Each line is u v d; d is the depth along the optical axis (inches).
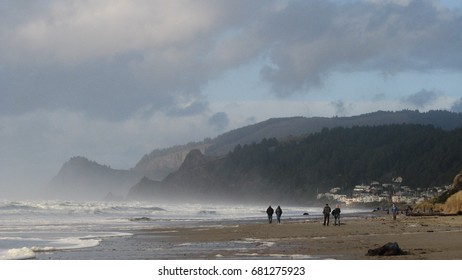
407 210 4542.3
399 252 1107.3
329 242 1489.9
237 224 2797.7
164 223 3019.2
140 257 1212.5
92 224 2824.8
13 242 1631.4
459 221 2596.0
